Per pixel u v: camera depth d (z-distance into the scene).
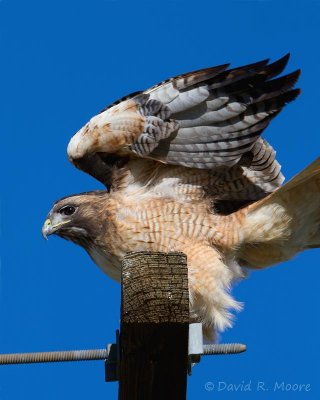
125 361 7.78
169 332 7.68
